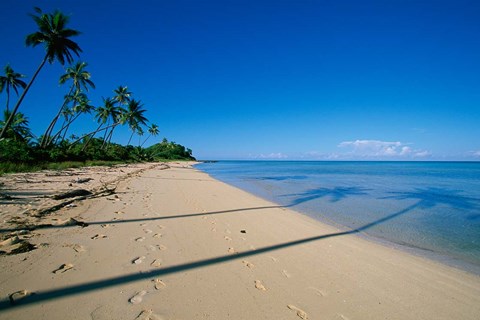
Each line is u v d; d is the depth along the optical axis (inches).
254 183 773.3
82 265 132.8
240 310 103.8
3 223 193.3
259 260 158.7
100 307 98.3
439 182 889.5
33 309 94.0
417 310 114.0
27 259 134.6
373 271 153.6
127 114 1728.6
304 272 145.5
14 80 1300.4
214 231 215.8
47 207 251.8
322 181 869.8
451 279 149.3
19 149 785.6
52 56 982.4
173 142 4448.8
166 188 504.1
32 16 916.0
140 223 223.6
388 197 507.8
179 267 140.3
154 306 101.7
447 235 247.6
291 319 100.3
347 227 268.5
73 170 815.1
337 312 107.7
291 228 244.8
